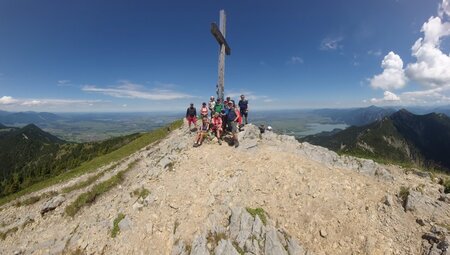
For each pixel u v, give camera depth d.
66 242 16.48
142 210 16.14
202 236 13.55
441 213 12.94
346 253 12.20
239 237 13.38
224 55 25.31
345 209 13.98
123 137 123.88
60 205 22.67
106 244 14.95
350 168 17.72
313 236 13.12
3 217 26.28
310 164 17.66
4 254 18.67
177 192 16.75
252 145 20.48
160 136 38.69
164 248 13.70
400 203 13.90
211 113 24.27
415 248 11.62
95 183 28.17
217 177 17.34
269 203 14.98
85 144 182.25
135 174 23.97
